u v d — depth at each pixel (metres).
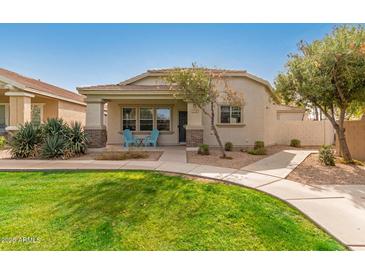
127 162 10.48
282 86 10.75
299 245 3.81
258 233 4.18
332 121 10.89
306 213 4.92
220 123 16.16
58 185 7.02
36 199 5.83
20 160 11.09
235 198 5.88
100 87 14.69
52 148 11.58
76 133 12.89
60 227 4.38
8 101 19.62
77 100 23.19
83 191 6.44
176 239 3.99
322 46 9.29
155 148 15.77
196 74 11.29
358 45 8.72
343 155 10.69
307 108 11.52
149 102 18.12
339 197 5.97
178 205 5.43
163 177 7.93
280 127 20.42
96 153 13.24
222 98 15.44
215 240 3.97
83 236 4.06
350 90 9.52
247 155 12.95
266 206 5.40
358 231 4.16
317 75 9.42
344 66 8.88
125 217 4.81
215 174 8.27
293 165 10.12
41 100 20.39
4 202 5.62
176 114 18.34
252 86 16.19
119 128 18.34
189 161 10.84
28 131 12.36
